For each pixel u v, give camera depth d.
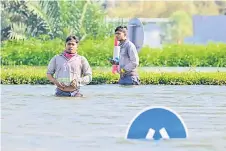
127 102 19.03
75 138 13.16
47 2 40.81
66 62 20.28
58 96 20.42
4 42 37.09
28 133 13.76
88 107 17.86
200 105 18.58
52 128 14.40
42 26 40.47
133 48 23.02
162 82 24.97
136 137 13.24
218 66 36.53
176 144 12.62
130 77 23.38
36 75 25.17
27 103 18.72
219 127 14.62
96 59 35.25
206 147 12.34
